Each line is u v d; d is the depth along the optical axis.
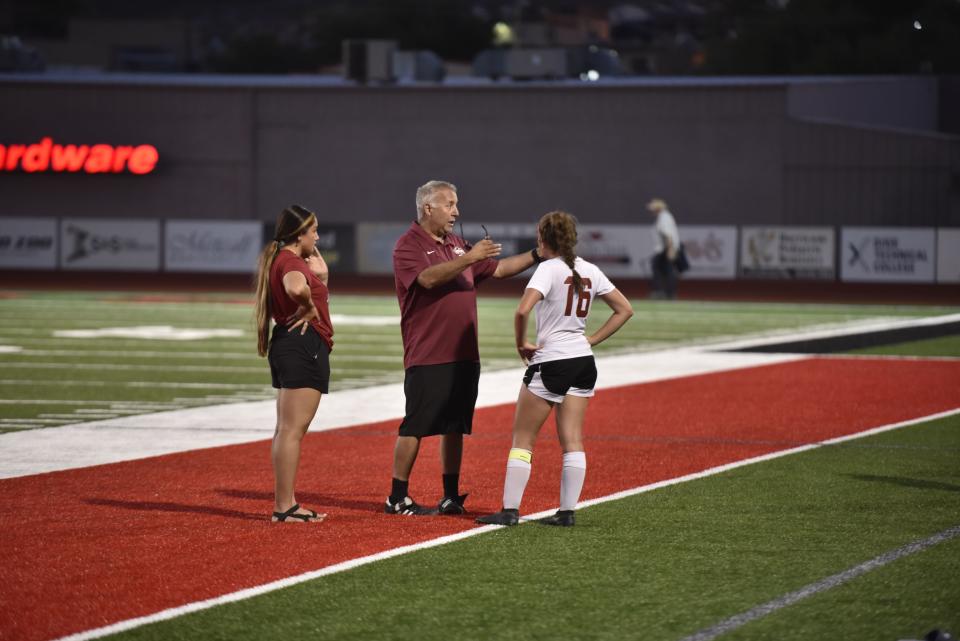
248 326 100.31
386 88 183.12
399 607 26.38
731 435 50.19
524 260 36.50
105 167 186.62
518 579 28.50
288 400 34.78
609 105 178.25
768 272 156.12
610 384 66.56
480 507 36.94
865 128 170.88
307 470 43.06
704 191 176.38
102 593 27.42
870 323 103.00
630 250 158.62
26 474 42.09
